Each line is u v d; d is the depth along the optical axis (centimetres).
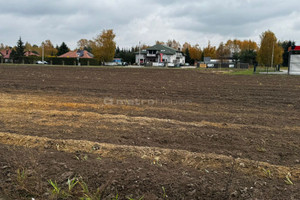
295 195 335
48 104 884
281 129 637
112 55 6650
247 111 849
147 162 418
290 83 1827
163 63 7031
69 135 554
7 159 416
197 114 788
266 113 823
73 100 984
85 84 1554
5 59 7381
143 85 1577
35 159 419
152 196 334
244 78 2270
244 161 427
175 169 399
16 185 356
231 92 1312
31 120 662
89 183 359
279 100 1085
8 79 1752
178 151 462
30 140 496
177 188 347
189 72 3216
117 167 397
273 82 1895
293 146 520
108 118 702
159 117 739
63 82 1634
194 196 334
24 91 1212
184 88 1456
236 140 550
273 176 385
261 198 329
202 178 371
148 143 522
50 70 2934
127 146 479
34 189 350
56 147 471
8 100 947
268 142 541
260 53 4972
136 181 360
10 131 568
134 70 3425
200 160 430
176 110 842
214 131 604
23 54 7856
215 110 856
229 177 377
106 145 481
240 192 341
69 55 8600
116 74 2555
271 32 4891
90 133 571
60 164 404
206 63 6888
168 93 1248
